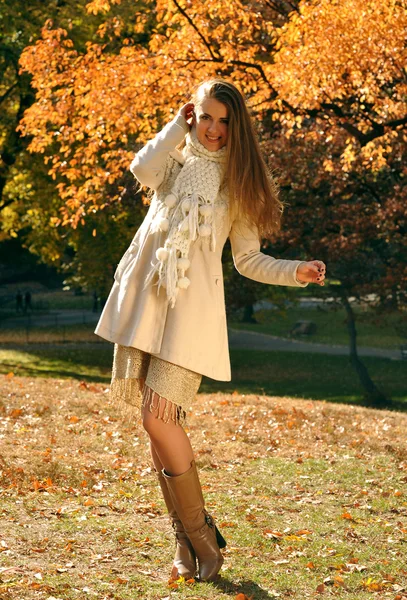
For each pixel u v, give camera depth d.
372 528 5.15
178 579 3.80
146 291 3.61
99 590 3.65
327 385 28.16
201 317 3.62
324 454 7.70
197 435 8.21
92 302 57.19
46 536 4.44
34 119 13.30
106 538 4.50
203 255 3.68
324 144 16.89
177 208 3.63
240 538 4.72
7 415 8.50
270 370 30.84
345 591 3.96
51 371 28.12
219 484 6.23
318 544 4.73
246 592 3.77
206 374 3.63
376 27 10.53
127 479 6.12
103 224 26.23
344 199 21.28
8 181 27.12
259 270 3.79
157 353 3.57
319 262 3.66
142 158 3.72
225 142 3.72
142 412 3.65
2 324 43.59
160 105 12.62
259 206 3.74
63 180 24.02
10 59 23.59
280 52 11.40
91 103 12.52
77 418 8.40
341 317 46.53
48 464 6.19
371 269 23.75
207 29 12.19
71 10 20.70
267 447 7.89
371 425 9.81
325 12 10.59
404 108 12.15
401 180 20.36
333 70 11.16
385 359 33.19
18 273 63.09
